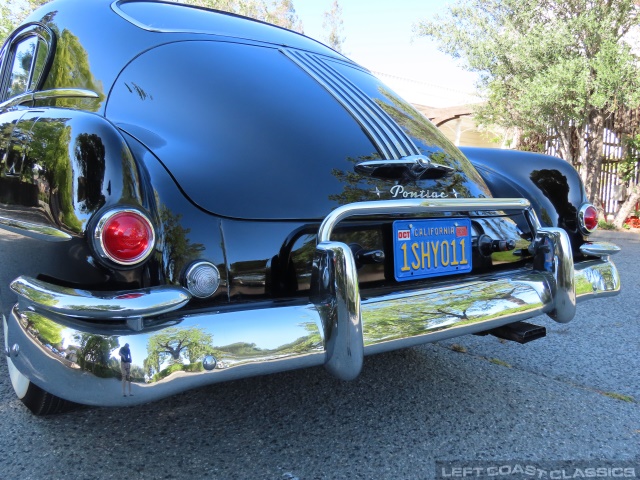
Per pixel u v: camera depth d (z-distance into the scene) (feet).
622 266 18.97
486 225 7.00
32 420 6.57
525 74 33.53
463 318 5.82
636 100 28.53
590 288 7.36
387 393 7.68
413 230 6.20
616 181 37.91
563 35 30.12
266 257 5.29
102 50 6.64
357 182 5.97
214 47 6.74
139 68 6.24
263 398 7.44
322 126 6.22
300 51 7.70
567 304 6.75
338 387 7.85
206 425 6.63
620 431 6.68
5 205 5.18
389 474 5.64
